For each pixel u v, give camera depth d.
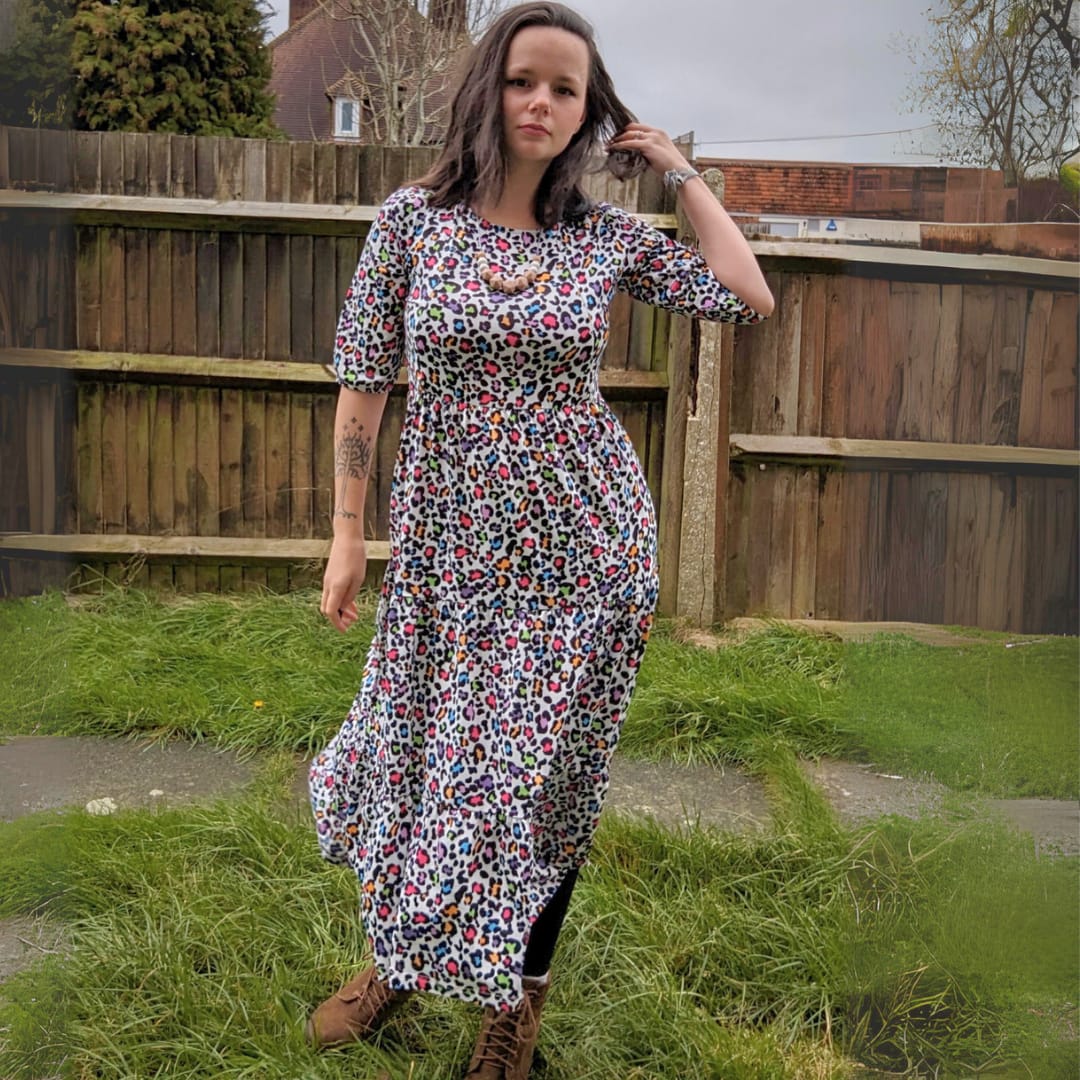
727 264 1.97
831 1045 2.24
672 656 4.72
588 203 1.97
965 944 1.52
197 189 5.21
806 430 5.32
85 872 2.68
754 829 3.23
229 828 2.94
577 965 2.44
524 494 1.86
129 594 5.30
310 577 5.47
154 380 5.29
